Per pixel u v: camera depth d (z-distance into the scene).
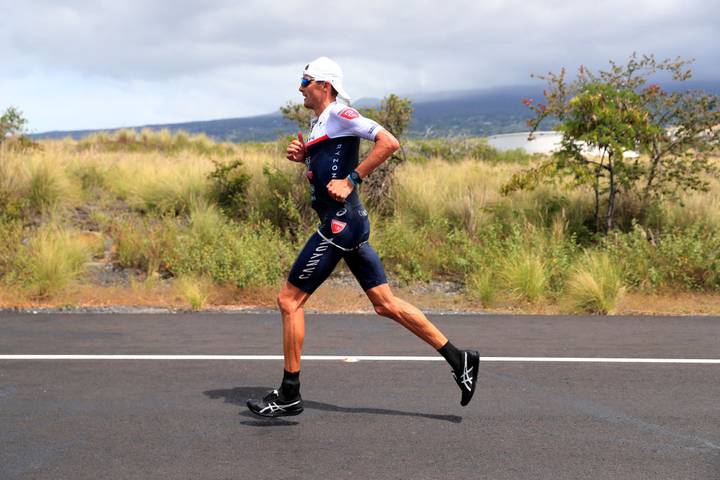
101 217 11.64
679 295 8.83
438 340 4.34
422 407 4.57
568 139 10.71
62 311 7.47
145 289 8.52
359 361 5.65
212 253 9.11
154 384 5.00
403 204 11.91
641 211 11.13
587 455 3.81
